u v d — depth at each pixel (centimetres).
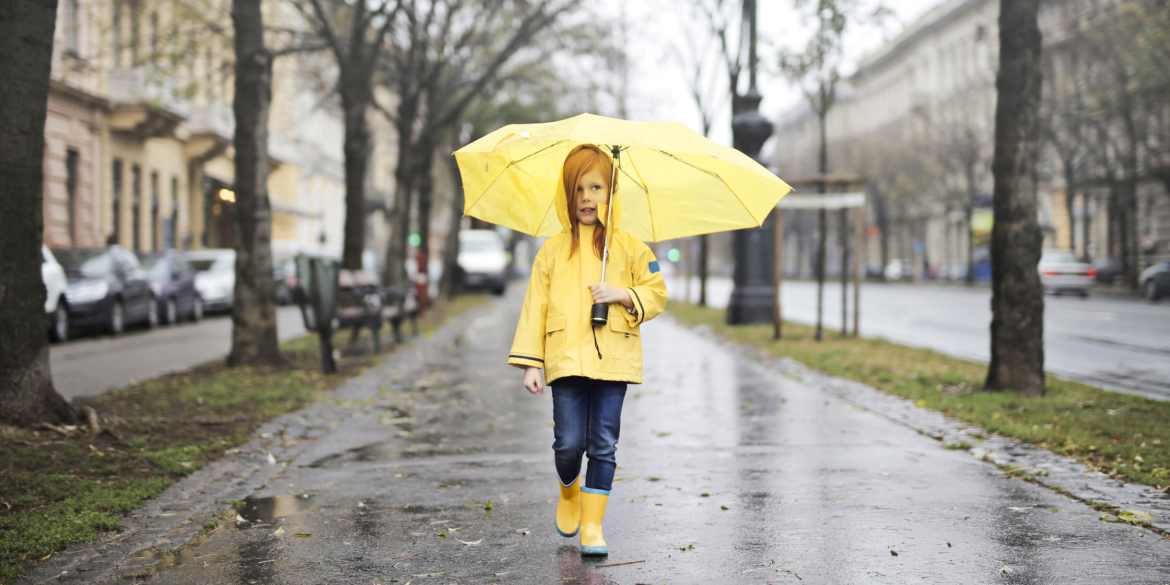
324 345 1070
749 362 1234
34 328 635
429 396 921
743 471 581
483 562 407
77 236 2555
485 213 439
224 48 1728
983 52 5766
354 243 1767
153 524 464
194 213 3462
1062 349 1378
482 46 2309
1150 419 720
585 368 397
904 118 6438
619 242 414
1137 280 3325
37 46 630
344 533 453
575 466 420
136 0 1708
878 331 1797
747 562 404
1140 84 2797
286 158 4184
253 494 531
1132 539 430
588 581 381
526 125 396
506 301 3388
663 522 468
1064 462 586
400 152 2180
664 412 815
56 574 390
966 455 622
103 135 2695
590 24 2228
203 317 2542
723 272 10625
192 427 704
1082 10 3042
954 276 5853
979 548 419
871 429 722
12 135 619
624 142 372
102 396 870
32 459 550
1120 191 3541
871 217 6562
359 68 1745
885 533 445
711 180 425
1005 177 859
